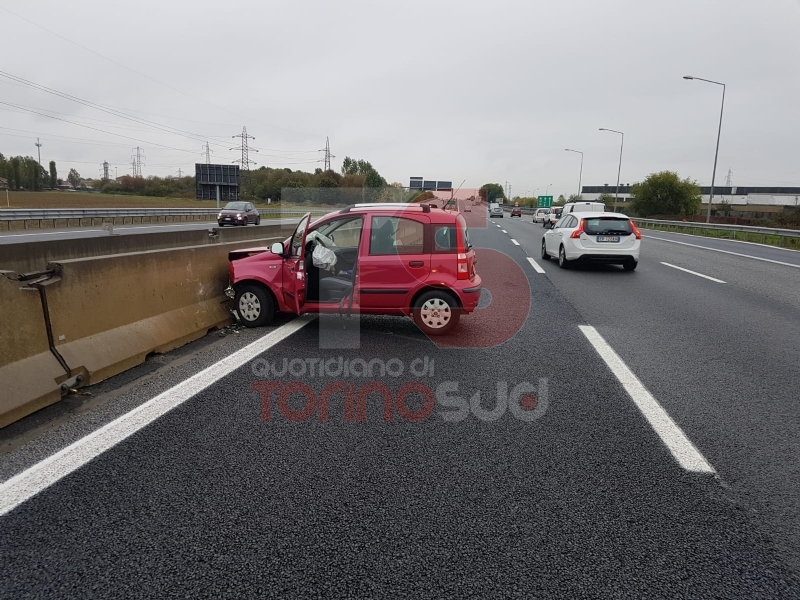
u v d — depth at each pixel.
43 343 4.35
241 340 6.40
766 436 3.88
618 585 2.32
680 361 5.77
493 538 2.63
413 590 2.27
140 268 5.65
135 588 2.27
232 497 2.97
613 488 3.13
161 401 4.37
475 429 3.94
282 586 2.28
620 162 48.38
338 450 3.56
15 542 2.57
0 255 7.88
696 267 14.59
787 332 7.16
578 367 5.51
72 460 3.36
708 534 2.70
